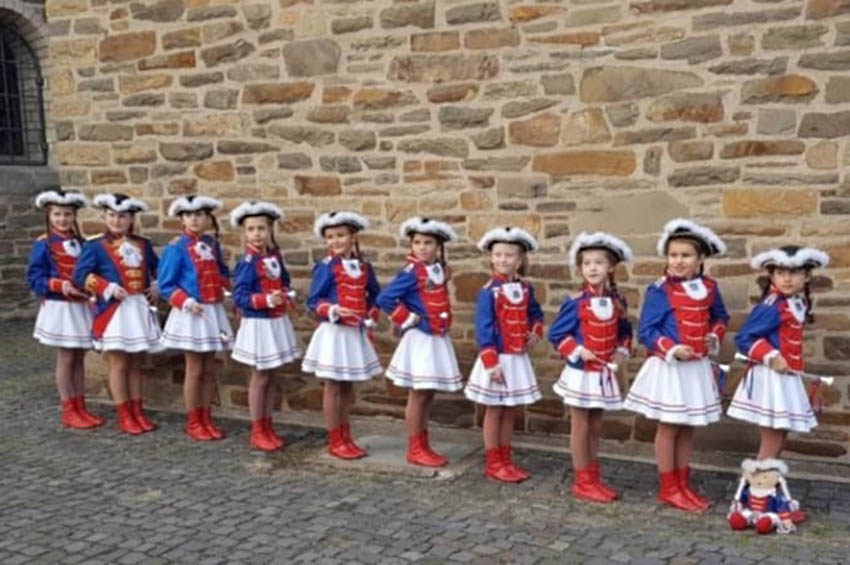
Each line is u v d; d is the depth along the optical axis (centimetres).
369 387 682
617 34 584
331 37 666
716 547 459
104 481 577
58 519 509
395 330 628
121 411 693
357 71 661
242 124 704
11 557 457
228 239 720
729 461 580
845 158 539
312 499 539
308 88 678
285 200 696
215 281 674
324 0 666
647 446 605
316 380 704
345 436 620
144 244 704
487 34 618
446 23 629
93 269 679
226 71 705
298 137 686
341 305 602
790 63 546
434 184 645
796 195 552
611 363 529
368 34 654
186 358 682
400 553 455
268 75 691
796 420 491
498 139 623
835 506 515
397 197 657
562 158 606
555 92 604
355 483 569
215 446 655
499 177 625
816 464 561
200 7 708
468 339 642
